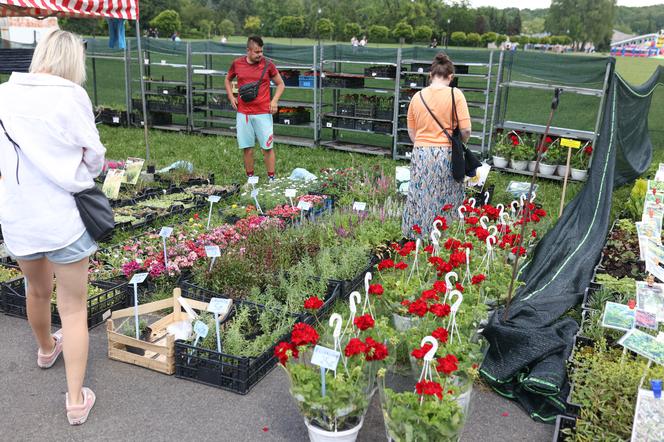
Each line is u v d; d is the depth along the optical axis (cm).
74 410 328
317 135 1169
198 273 500
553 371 343
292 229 603
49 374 379
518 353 362
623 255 563
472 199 593
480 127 1281
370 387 313
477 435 331
